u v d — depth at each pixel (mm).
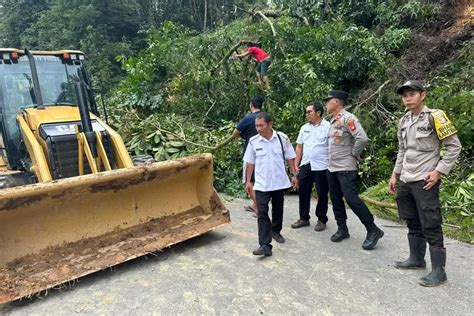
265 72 8562
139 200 4402
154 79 9930
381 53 9109
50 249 3801
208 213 4902
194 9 31266
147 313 3281
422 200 3576
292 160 4551
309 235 4941
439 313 3203
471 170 5965
